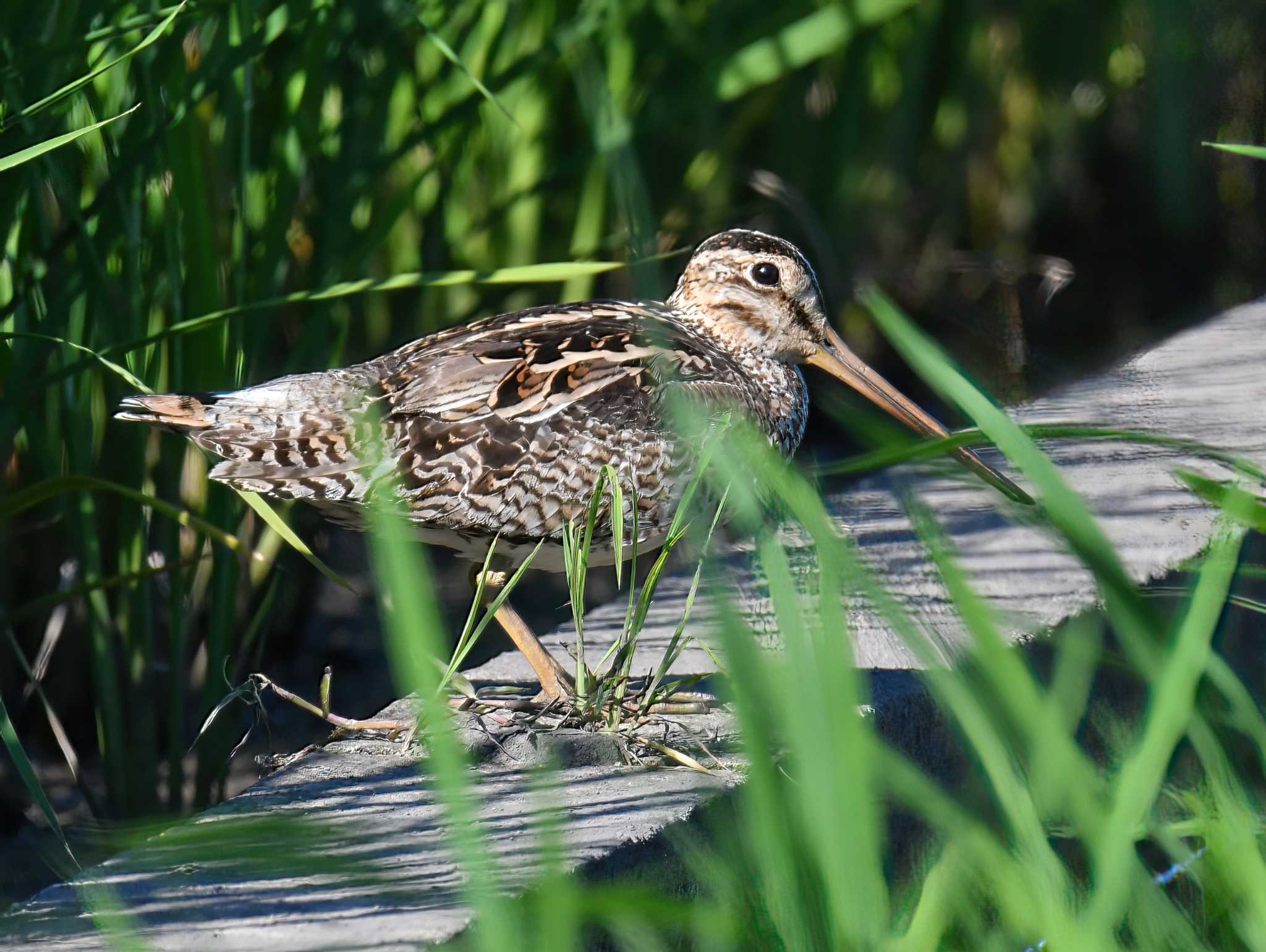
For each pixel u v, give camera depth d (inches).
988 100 573.0
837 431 503.5
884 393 334.6
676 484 271.6
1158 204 611.2
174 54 295.0
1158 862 236.5
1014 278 565.6
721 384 295.6
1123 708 275.1
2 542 343.9
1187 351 430.3
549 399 267.6
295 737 361.4
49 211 338.6
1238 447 336.8
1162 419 362.6
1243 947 187.0
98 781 344.2
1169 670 162.4
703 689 251.9
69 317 308.5
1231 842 180.9
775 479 155.6
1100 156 621.3
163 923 172.9
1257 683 318.3
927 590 273.0
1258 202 603.8
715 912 159.9
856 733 145.0
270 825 134.0
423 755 225.0
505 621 252.7
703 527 277.0
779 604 147.5
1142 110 601.9
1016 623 245.1
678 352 292.2
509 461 263.7
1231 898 182.7
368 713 377.1
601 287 462.0
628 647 230.8
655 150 438.6
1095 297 605.0
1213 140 580.7
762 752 146.0
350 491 259.8
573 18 407.8
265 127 351.9
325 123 380.5
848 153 505.0
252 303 298.5
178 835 142.8
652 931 177.9
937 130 563.5
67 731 365.7
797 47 372.2
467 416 264.4
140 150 278.2
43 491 260.8
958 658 173.6
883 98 538.3
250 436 260.4
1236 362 414.6
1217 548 201.0
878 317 173.3
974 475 286.8
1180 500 317.4
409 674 122.9
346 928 171.0
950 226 565.3
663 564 225.8
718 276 327.6
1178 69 568.7
